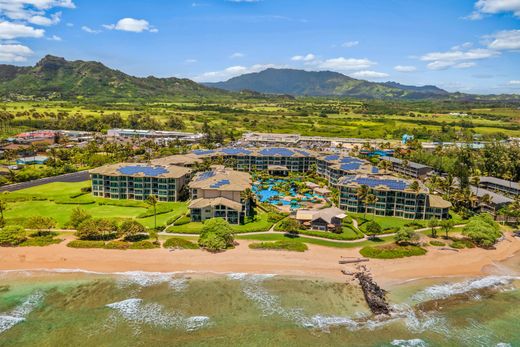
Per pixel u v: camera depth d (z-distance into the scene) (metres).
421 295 108.00
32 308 97.31
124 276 113.69
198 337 87.62
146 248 129.00
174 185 185.75
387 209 171.25
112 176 186.88
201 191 165.38
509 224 168.75
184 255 125.81
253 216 163.88
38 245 129.25
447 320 96.88
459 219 169.00
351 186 174.50
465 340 89.44
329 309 99.62
